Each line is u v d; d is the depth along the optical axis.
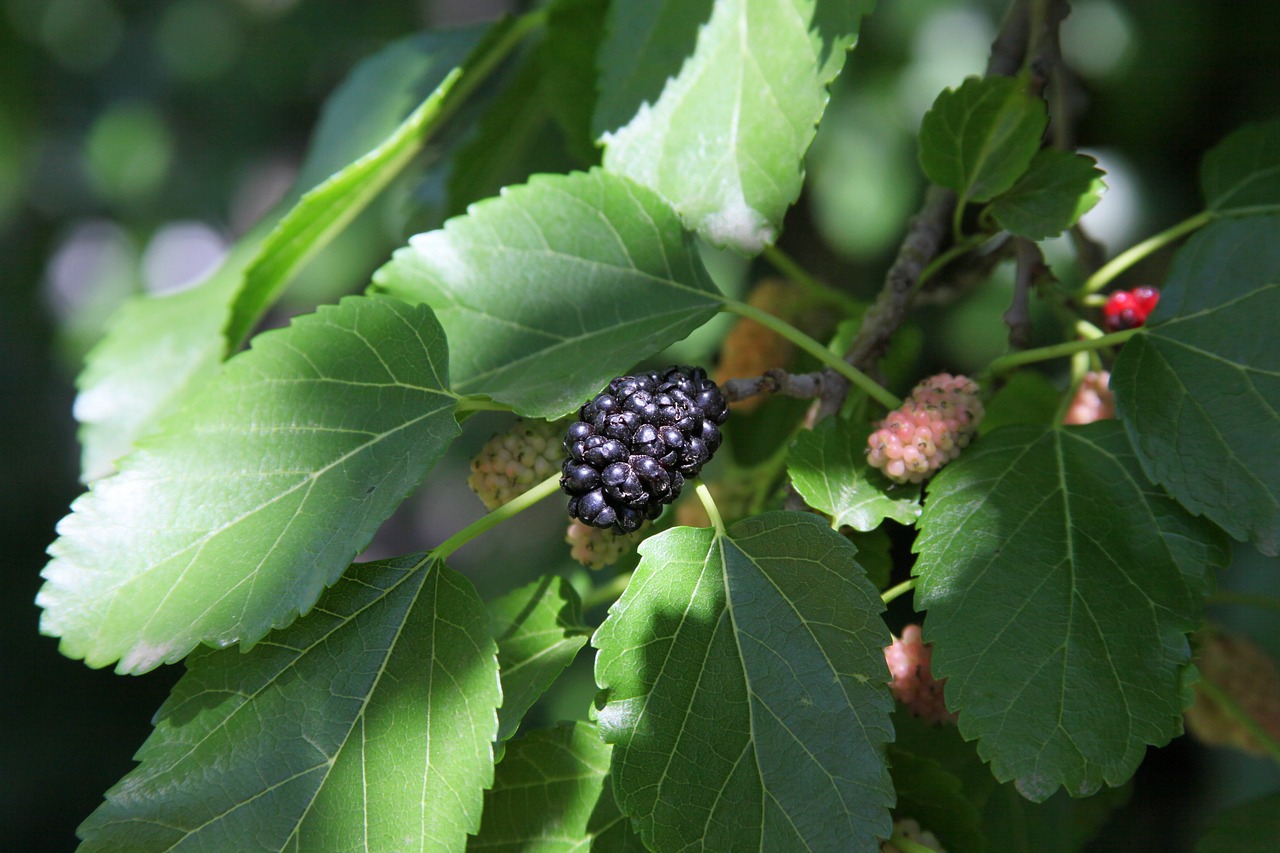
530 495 0.33
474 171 0.44
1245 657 0.38
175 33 1.07
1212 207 0.38
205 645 0.33
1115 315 0.38
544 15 0.41
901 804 0.34
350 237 0.80
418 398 0.34
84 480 0.41
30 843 0.97
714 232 0.35
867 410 0.36
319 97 1.04
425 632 0.33
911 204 0.71
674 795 0.32
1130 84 0.72
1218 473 0.33
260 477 0.33
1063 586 0.33
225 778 0.32
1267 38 0.71
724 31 0.36
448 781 0.32
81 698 1.03
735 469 0.40
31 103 1.07
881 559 0.36
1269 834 0.36
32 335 1.19
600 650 0.32
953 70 0.71
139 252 1.10
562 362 0.35
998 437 0.34
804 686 0.32
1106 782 0.32
